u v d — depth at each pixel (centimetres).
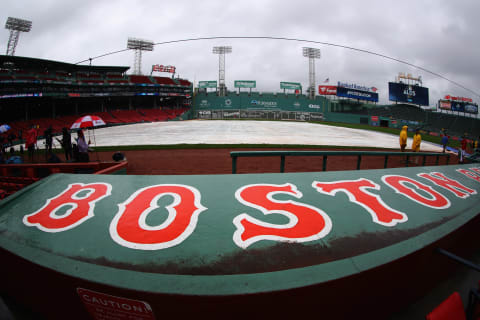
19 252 169
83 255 170
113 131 2658
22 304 180
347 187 293
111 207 230
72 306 154
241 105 6041
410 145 2008
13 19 4247
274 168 835
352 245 192
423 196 308
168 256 167
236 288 133
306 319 143
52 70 4278
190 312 133
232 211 221
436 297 216
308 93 6334
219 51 6059
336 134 2605
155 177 288
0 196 438
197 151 1203
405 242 188
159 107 6009
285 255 173
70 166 620
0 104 3666
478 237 301
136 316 140
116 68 5153
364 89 5709
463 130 5262
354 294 155
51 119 3847
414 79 5769
